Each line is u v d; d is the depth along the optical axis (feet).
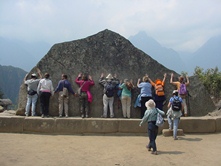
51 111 40.93
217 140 32.24
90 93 40.98
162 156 24.75
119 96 41.09
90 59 43.24
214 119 37.04
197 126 36.40
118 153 25.61
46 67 42.27
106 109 39.81
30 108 39.78
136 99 42.27
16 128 34.65
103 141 31.19
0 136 32.22
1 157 23.06
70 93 41.32
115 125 35.27
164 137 33.73
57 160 22.76
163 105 41.52
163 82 42.34
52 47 42.88
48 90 37.65
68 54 42.93
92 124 35.19
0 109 45.98
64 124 34.96
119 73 43.39
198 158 24.32
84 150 26.55
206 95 44.09
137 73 43.65
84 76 40.63
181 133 34.71
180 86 41.06
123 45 44.45
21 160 22.41
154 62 44.16
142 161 23.08
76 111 41.14
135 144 29.73
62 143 29.55
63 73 42.39
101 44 44.04
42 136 33.24
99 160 23.16
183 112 42.22
